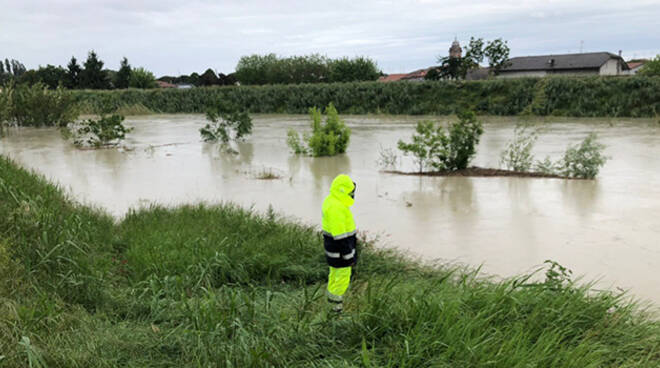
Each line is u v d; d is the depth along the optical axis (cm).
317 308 504
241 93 4862
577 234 853
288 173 1548
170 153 2031
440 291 511
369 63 6731
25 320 427
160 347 422
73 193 1248
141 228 815
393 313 450
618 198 1105
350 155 1925
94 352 399
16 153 2039
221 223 834
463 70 5312
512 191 1212
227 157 1911
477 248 793
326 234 488
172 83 11850
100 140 2352
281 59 7019
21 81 7350
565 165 1410
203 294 558
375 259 693
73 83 7531
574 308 466
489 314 448
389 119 3650
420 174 1486
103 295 530
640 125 2777
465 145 1506
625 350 415
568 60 6644
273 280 630
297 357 403
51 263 579
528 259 737
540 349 389
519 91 3756
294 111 4588
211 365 385
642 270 682
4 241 593
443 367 370
